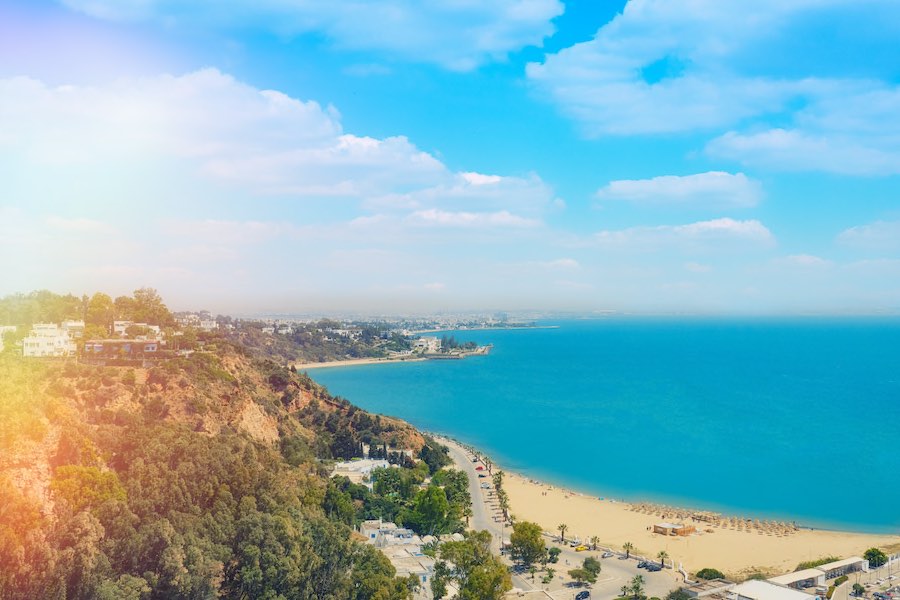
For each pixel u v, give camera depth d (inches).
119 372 7027.6
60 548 4202.8
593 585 6560.0
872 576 6668.3
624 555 7559.1
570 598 6166.3
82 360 7770.7
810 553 7854.3
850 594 6151.6
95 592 4069.9
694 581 6683.1
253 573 4901.6
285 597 4940.9
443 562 6053.2
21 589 3878.0
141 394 6879.9
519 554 7121.1
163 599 4456.2
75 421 5393.7
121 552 4468.5
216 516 5310.0
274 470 6934.1
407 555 6663.4
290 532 5246.1
